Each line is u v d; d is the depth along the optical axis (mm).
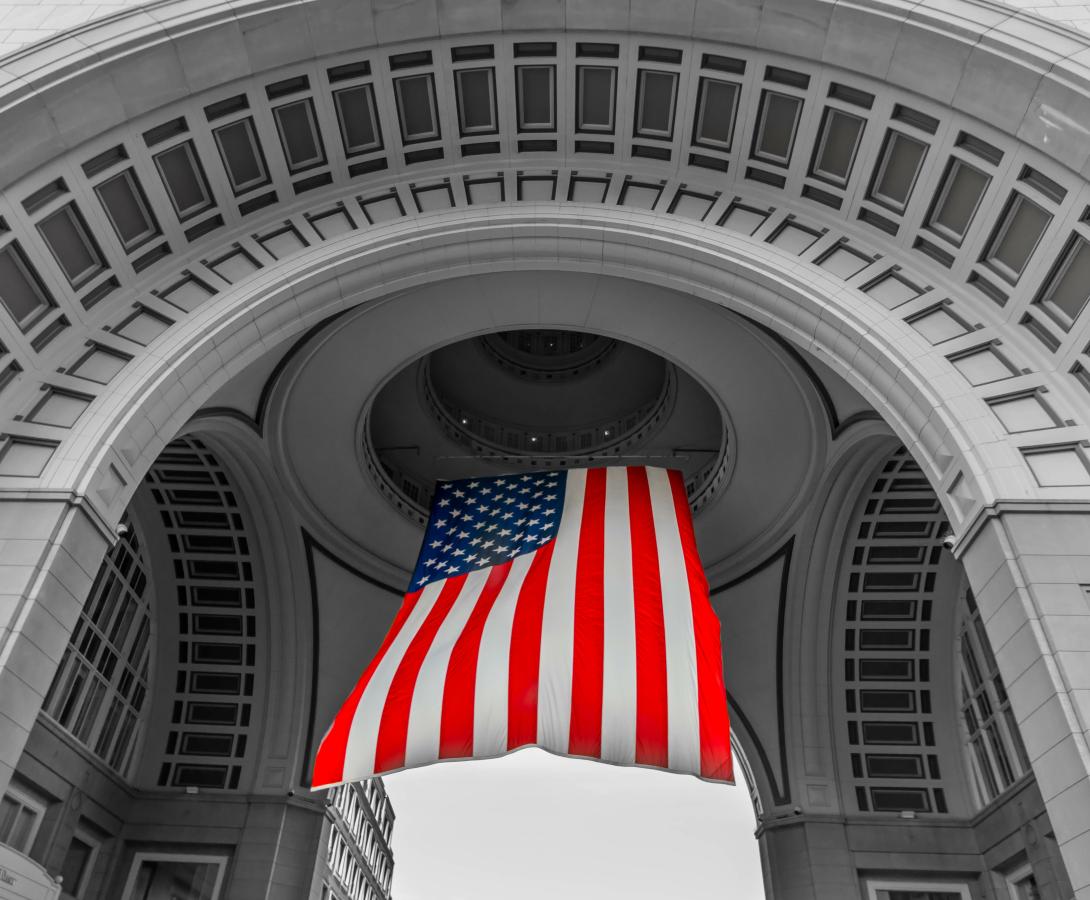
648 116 12172
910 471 16359
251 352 11242
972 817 17172
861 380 10305
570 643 11766
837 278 10766
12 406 9531
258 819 17344
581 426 22531
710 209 11969
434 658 12141
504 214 12070
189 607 18734
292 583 18625
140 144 10523
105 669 17062
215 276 11375
